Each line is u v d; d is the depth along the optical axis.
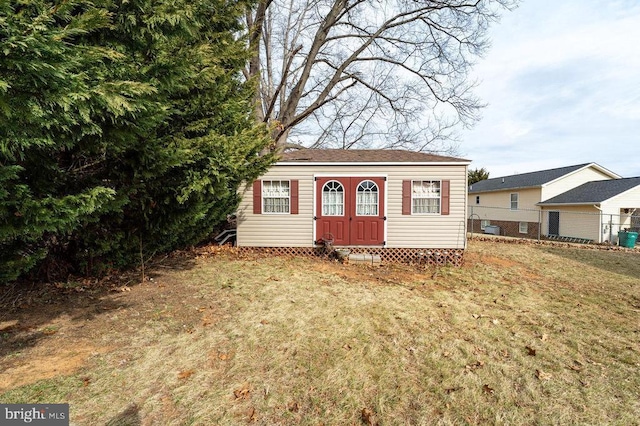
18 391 2.47
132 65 3.08
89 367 2.86
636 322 4.53
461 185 8.82
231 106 5.59
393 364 3.14
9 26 1.83
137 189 4.52
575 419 2.43
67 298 4.52
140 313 4.14
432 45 13.55
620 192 15.32
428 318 4.43
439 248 8.91
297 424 2.29
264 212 9.16
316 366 3.05
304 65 13.41
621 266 9.10
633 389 2.85
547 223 18.25
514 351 3.51
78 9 2.83
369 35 13.23
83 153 3.49
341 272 7.32
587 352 3.55
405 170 8.90
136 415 2.30
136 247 5.91
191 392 2.58
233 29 6.63
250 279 6.08
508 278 7.25
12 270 3.64
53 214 2.73
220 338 3.55
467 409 2.52
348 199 9.01
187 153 4.44
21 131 2.18
